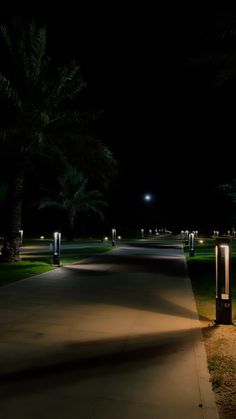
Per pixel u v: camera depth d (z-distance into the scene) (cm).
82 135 2314
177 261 2523
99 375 572
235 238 6675
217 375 572
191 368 601
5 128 2097
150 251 3581
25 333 796
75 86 2312
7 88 2070
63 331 812
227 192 2550
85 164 2388
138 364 618
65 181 5509
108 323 883
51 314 971
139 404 484
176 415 458
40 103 2214
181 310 1034
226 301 873
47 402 486
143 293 1296
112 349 693
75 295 1245
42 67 2288
